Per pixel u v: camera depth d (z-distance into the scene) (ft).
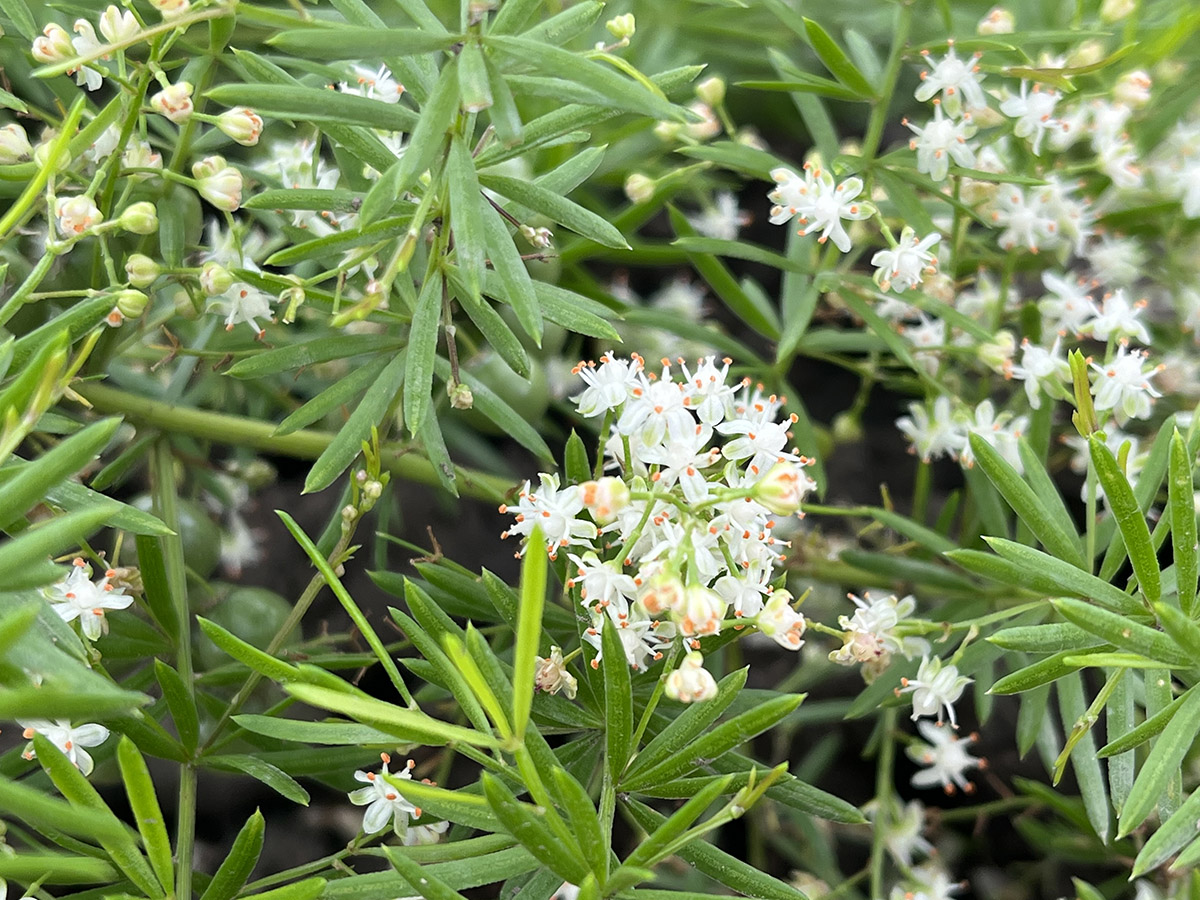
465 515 1.07
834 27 1.09
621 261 1.07
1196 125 0.95
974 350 0.83
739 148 0.83
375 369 0.73
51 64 0.70
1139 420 0.92
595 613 0.66
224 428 0.83
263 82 0.71
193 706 0.68
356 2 0.67
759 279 1.22
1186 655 0.60
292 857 0.95
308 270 0.86
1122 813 0.60
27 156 0.71
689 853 0.64
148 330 0.80
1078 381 0.68
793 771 1.02
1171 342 0.95
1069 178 0.92
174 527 0.78
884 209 0.93
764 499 0.63
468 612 0.75
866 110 1.19
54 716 0.52
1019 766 0.99
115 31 0.70
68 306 0.80
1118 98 0.81
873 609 0.74
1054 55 0.92
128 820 0.94
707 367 0.68
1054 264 0.96
